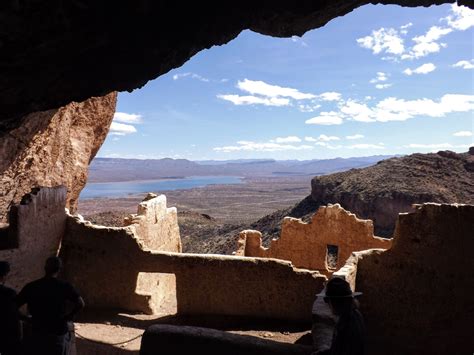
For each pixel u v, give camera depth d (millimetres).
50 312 6074
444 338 11359
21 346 5961
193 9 10289
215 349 6453
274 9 10898
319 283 11727
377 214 61625
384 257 11773
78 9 8805
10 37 8430
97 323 12180
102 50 10266
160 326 6801
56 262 6273
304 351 6293
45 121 16984
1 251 11086
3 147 15164
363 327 4637
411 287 11562
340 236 17656
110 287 13391
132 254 13148
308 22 11875
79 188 22594
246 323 11953
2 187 16578
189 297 12656
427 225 11391
